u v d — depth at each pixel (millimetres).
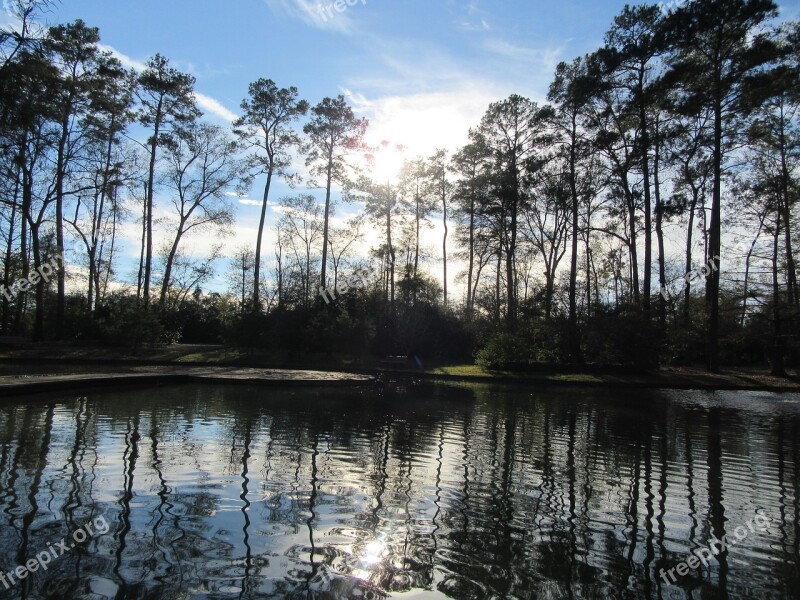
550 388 20344
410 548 4652
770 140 25141
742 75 22531
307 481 6418
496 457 8141
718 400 17641
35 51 11211
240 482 6262
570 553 4719
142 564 4117
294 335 26422
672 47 23797
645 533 5262
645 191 25406
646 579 4289
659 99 24938
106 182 27344
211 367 22375
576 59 27125
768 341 26172
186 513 5188
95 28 25234
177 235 31422
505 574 4258
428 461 7699
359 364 25875
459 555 4566
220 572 4051
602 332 24734
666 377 23531
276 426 9773
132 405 11617
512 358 25062
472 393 17453
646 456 8656
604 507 6000
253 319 26578
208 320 35938
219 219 31859
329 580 4004
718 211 24562
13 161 14180
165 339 28922
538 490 6527
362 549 4574
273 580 3965
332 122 30438
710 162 27031
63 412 10367
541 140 28125
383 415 11711
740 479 7379
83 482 5988
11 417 9688
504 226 32656
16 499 5363
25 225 28078
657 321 24969
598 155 27078
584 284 40250
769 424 12508
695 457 8695
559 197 28438
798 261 26000
